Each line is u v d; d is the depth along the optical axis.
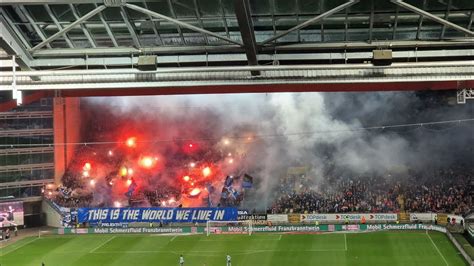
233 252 55.75
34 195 73.50
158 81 28.30
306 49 28.62
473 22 27.75
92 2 25.58
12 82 27.94
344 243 57.62
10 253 58.78
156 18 27.98
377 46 28.19
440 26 27.94
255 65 27.89
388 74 27.06
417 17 27.44
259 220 66.75
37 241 64.12
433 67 26.58
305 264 50.25
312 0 26.66
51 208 72.38
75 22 26.89
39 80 28.19
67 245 61.84
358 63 29.09
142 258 54.94
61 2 24.66
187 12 27.66
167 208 67.94
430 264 48.38
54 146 74.81
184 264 51.84
